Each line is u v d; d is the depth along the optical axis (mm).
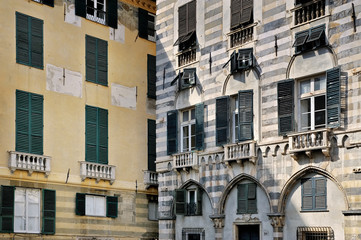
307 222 23953
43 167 30094
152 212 35406
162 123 31234
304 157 24125
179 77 30328
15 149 29172
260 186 25875
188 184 29375
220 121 27625
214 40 28750
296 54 24844
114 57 34594
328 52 23797
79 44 32875
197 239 28719
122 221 33500
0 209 28156
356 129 22391
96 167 32469
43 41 31188
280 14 25781
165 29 31875
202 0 29719
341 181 22750
